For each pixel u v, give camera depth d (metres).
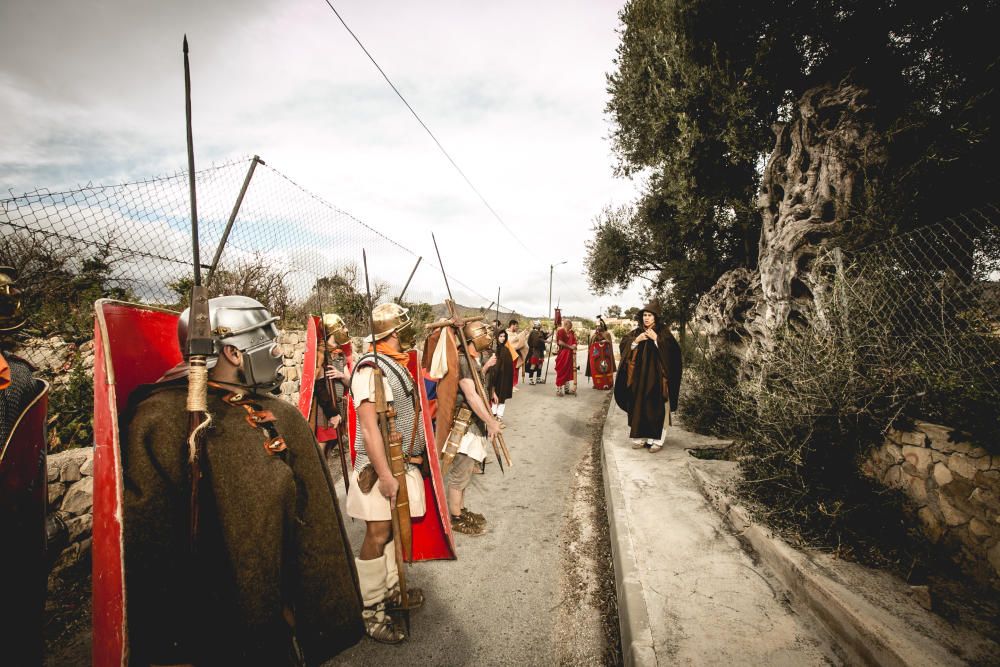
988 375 2.47
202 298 1.36
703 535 3.22
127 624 1.21
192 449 1.28
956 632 1.97
